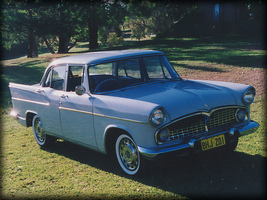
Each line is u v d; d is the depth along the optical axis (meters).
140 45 26.38
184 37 32.94
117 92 4.64
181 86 4.69
